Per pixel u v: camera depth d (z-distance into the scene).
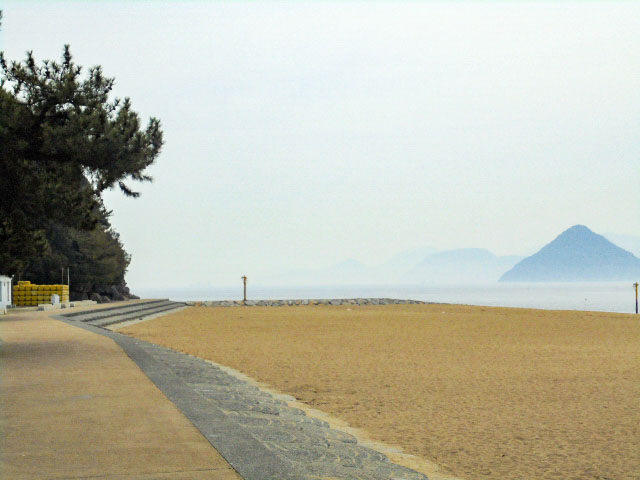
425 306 70.75
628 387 13.97
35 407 8.85
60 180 17.83
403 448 8.84
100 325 35.44
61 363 13.90
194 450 6.53
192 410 8.64
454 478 7.43
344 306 72.56
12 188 17.11
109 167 17.23
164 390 10.30
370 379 15.28
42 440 6.96
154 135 18.19
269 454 6.39
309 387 14.11
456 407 11.82
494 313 53.62
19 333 22.83
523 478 7.49
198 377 13.42
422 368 17.36
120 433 7.29
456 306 70.88
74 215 17.91
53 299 48.38
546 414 11.16
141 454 6.38
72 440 6.96
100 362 14.09
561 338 27.75
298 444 7.70
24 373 12.29
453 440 9.30
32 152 17.09
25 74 16.88
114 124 17.05
